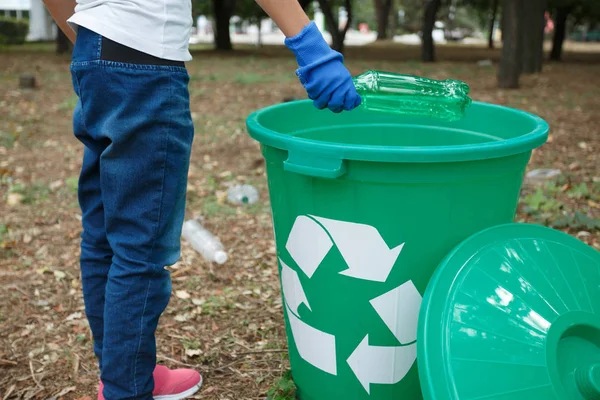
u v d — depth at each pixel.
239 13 24.78
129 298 1.56
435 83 1.67
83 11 1.45
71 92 9.11
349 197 1.47
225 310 2.65
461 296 1.40
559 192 4.27
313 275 1.62
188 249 3.34
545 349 1.33
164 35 1.43
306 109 2.04
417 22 53.03
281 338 2.40
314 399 1.82
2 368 2.19
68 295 2.79
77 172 4.88
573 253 1.54
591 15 18.55
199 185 4.54
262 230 3.67
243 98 8.80
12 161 5.16
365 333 1.60
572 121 7.06
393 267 1.52
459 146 1.39
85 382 2.12
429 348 1.37
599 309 1.45
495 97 8.97
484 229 1.51
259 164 5.10
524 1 9.73
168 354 2.29
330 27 17.59
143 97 1.41
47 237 3.52
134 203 1.50
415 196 1.44
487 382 1.30
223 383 2.10
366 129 2.16
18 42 23.22
